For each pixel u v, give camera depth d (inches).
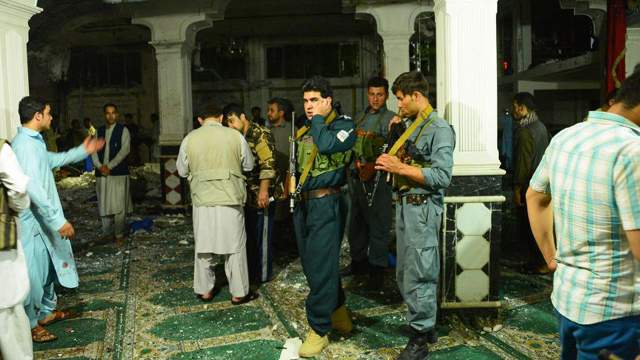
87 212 353.1
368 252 194.9
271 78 695.1
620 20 276.5
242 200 166.1
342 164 126.3
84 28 647.1
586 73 434.9
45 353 129.5
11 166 99.5
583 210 68.5
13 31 149.8
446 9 141.2
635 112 67.5
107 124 256.2
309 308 125.7
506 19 548.7
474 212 142.8
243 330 143.6
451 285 143.9
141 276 199.8
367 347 130.2
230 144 163.2
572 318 70.9
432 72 633.0
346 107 689.6
